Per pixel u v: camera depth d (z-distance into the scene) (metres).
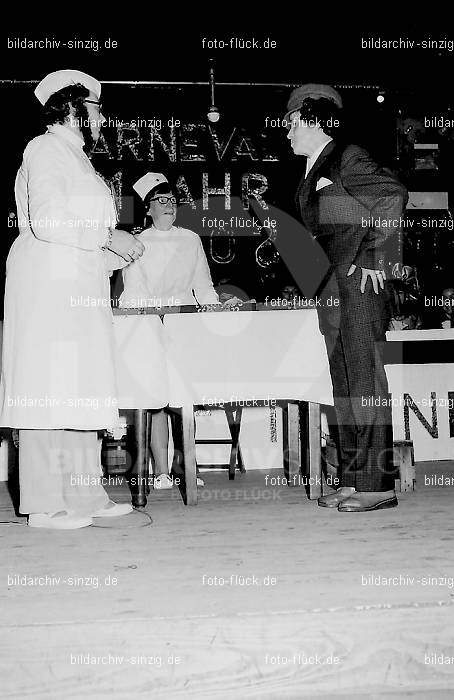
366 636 1.87
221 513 2.98
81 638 1.79
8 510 3.14
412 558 2.29
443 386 4.23
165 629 1.81
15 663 1.77
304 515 2.92
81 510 2.88
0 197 6.12
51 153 2.67
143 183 3.79
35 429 2.66
